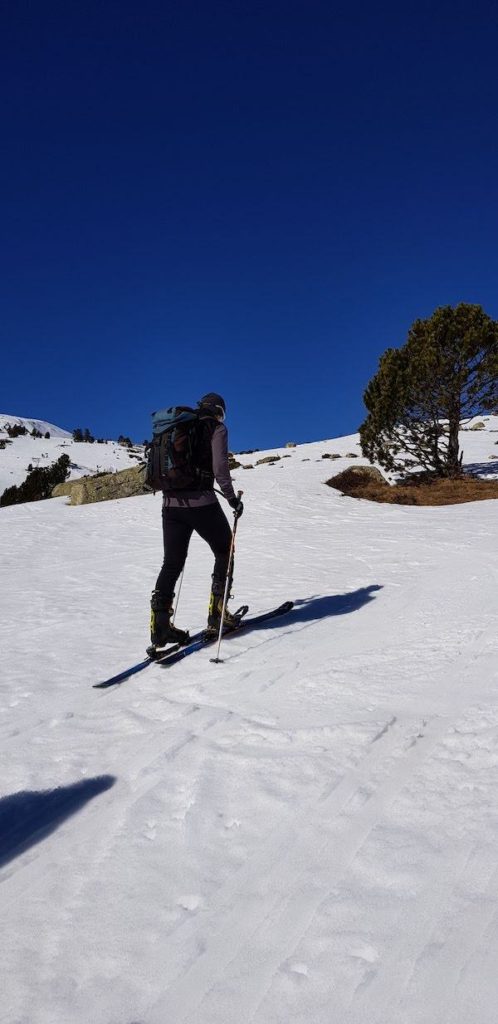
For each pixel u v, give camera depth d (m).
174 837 2.44
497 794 2.42
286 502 17.58
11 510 21.97
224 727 3.38
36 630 6.27
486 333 20.52
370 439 23.34
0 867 2.39
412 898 1.93
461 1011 1.54
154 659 4.81
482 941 1.74
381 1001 1.60
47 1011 1.70
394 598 6.27
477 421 42.94
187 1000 1.68
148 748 3.24
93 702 4.07
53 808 2.77
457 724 3.04
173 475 4.87
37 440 102.69
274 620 5.75
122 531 15.45
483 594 5.95
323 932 1.85
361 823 2.36
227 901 2.04
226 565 5.13
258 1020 1.59
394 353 23.12
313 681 3.93
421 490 19.72
